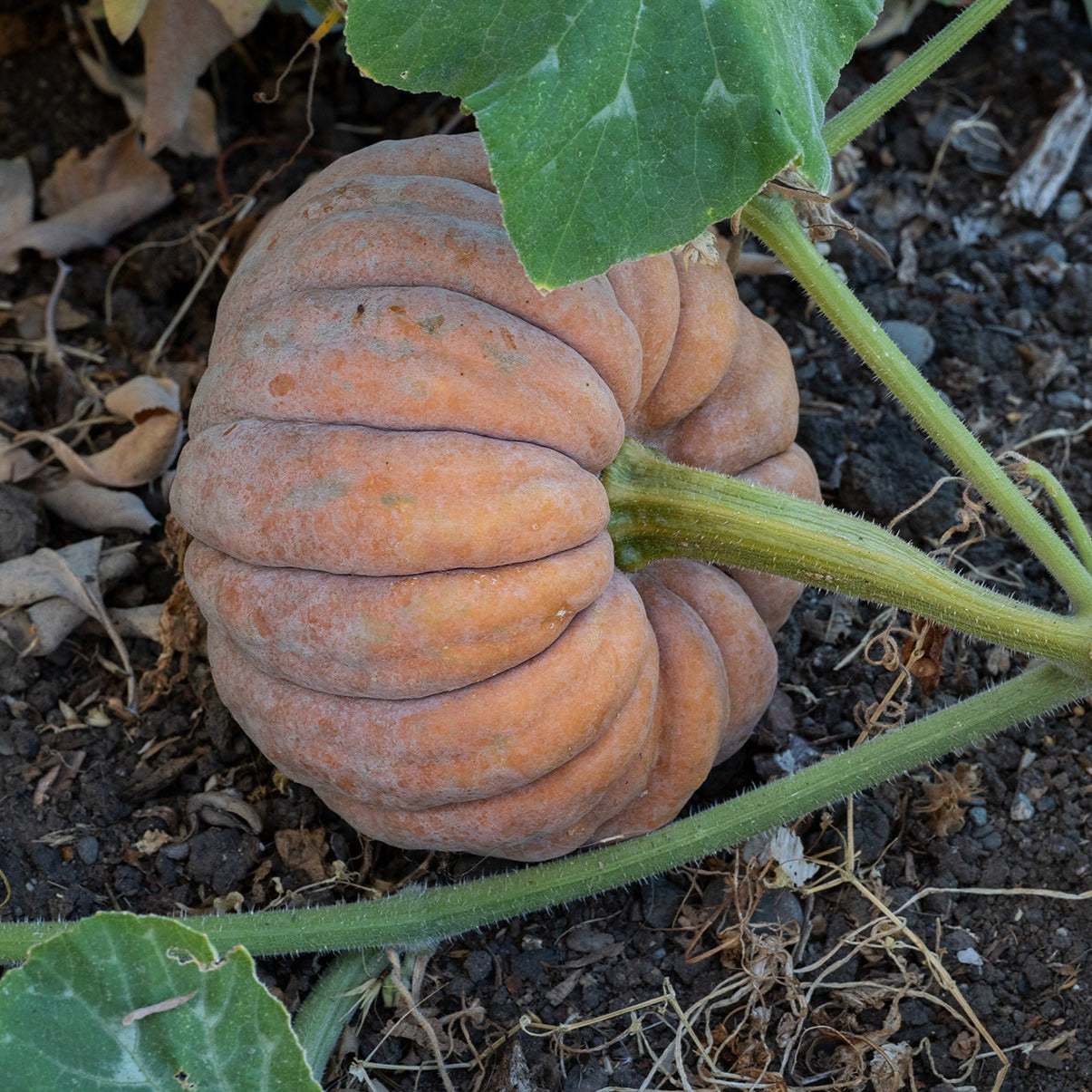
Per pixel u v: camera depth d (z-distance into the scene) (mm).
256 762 906
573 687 771
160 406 966
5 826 883
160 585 961
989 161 1119
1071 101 1114
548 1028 847
